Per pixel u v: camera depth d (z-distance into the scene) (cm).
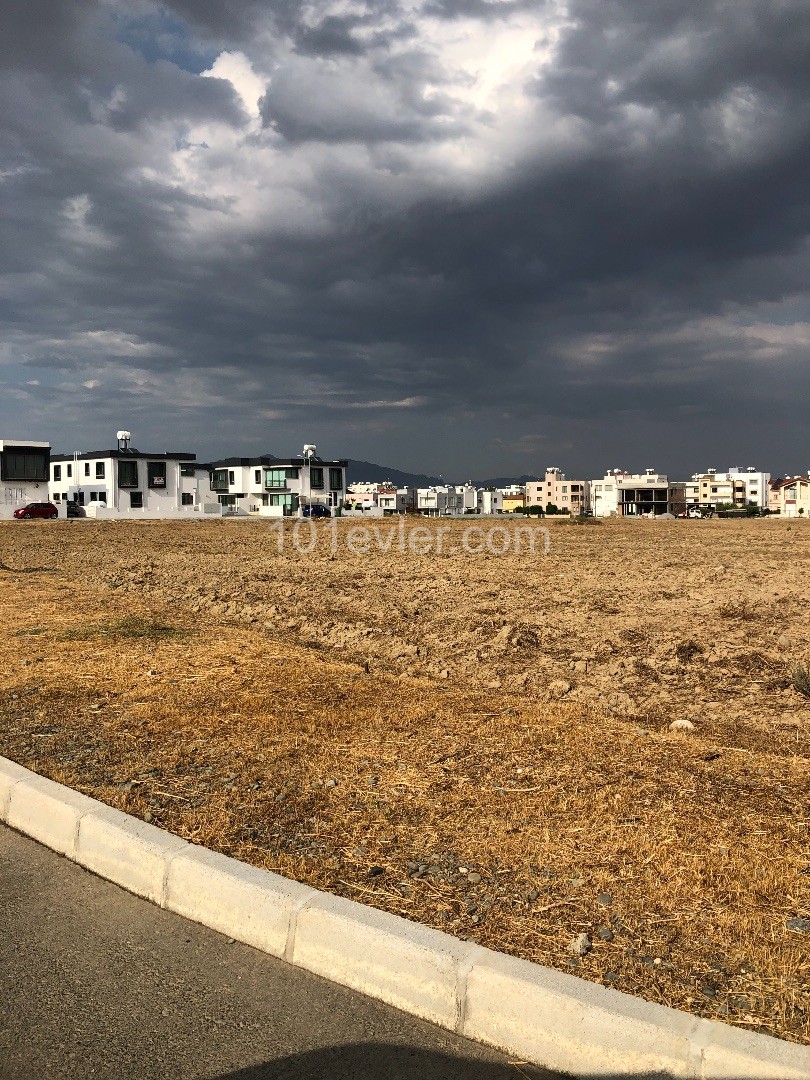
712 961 311
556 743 569
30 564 2175
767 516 12450
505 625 1109
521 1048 281
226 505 10862
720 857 393
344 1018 300
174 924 367
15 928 361
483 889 368
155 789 489
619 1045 267
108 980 321
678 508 13462
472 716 638
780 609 1242
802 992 291
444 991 298
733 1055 252
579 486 15750
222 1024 294
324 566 2141
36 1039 284
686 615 1198
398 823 440
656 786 486
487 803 465
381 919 327
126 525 5262
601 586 1620
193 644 930
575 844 411
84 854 427
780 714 668
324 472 10656
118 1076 267
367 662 883
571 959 313
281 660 845
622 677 802
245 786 494
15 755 550
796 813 445
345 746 567
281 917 341
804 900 355
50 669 795
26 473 7056
